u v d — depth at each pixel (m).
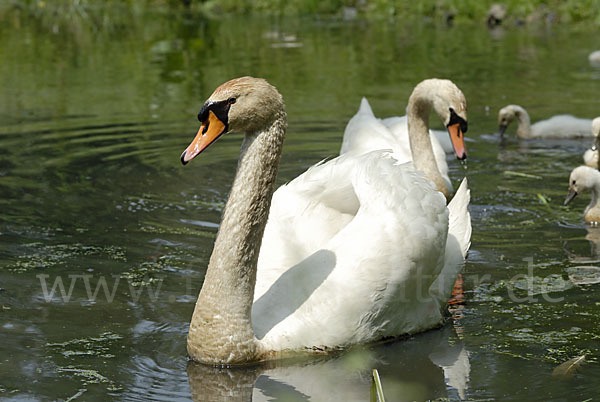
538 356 8.77
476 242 12.37
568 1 38.47
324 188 9.87
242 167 8.53
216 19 40.62
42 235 12.41
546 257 11.72
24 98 22.59
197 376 8.41
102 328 9.48
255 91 8.35
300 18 41.12
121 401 7.85
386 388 8.12
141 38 33.72
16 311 9.87
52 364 8.59
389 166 9.62
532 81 24.42
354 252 9.05
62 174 15.59
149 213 13.47
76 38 33.72
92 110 21.12
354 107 21.34
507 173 16.16
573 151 17.84
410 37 33.88
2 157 16.77
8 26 37.28
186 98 22.56
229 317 8.59
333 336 8.88
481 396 7.91
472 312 10.02
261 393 8.05
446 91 14.20
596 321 9.62
